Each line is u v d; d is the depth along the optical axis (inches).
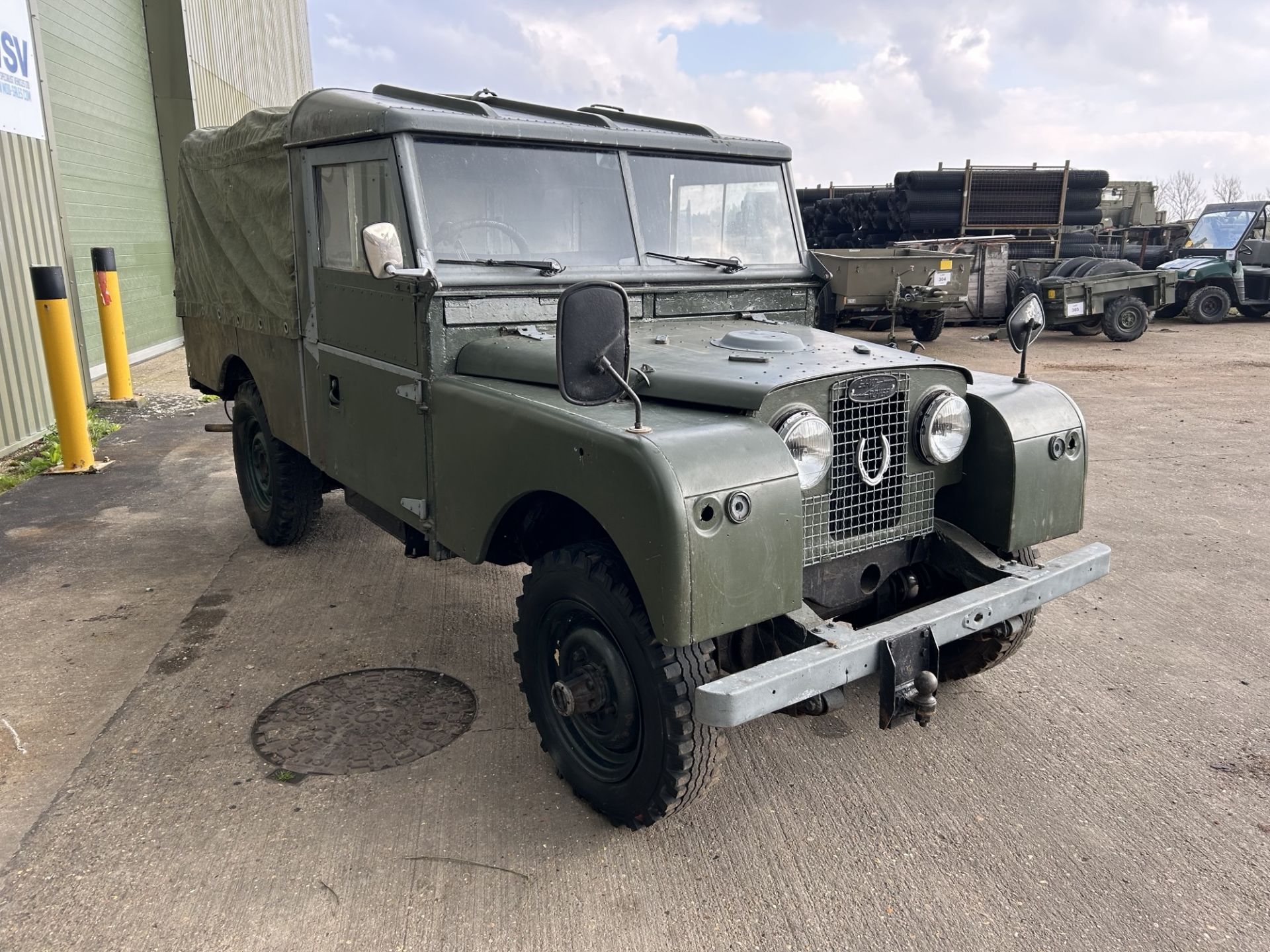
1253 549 221.6
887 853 115.5
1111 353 564.4
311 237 165.2
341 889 108.6
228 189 203.3
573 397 98.7
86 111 456.8
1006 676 161.2
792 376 113.0
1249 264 716.0
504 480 120.3
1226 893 107.9
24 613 187.8
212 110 595.2
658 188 155.7
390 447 148.4
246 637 176.7
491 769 133.3
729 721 95.7
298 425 185.9
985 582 130.7
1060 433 134.3
